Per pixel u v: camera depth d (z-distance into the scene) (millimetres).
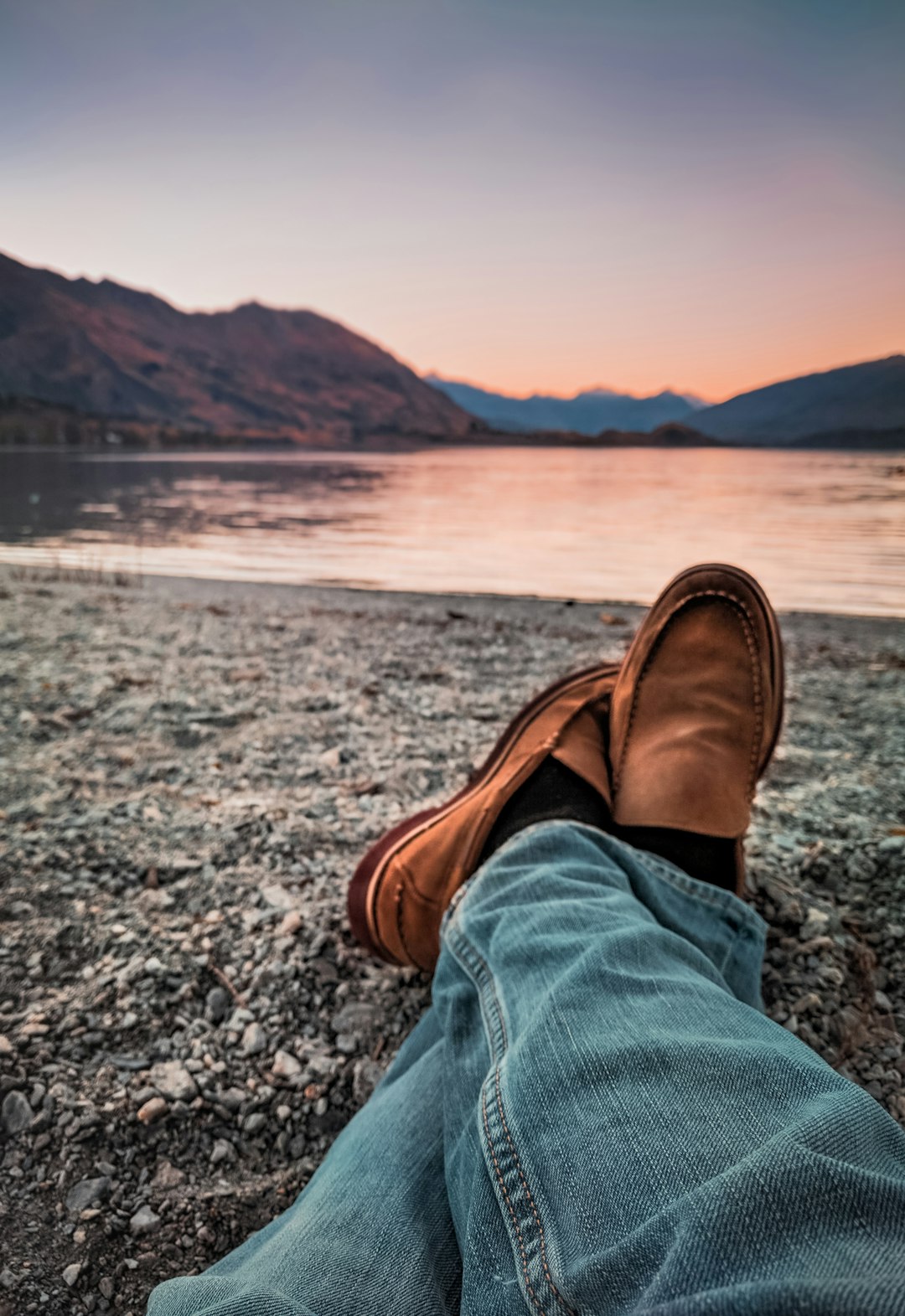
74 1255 1225
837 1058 1553
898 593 7586
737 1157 653
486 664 4414
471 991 1063
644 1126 714
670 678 1989
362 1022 1694
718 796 1634
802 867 2139
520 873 1253
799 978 1741
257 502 19703
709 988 918
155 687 3828
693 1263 570
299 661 4375
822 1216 581
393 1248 841
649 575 8641
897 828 2357
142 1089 1505
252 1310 719
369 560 9703
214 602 6410
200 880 2158
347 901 1755
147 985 1757
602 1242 644
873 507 18500
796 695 4016
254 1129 1454
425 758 3020
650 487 28125
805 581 8266
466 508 18578
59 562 8961
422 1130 989
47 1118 1438
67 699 3621
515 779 1641
